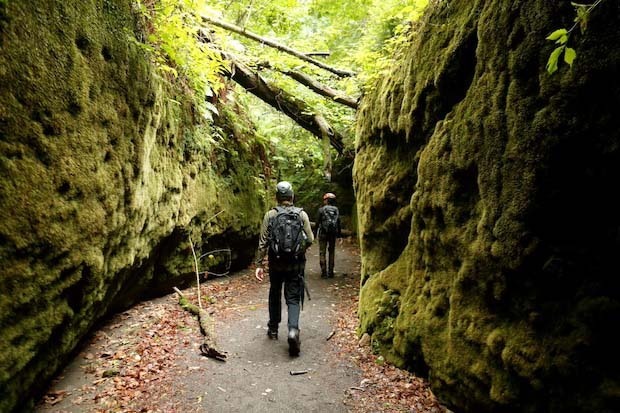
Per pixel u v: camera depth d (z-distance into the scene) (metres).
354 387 3.99
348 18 11.31
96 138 3.46
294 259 4.94
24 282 2.61
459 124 3.49
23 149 2.59
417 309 4.05
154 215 5.53
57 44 2.91
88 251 3.42
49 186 2.83
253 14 10.27
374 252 5.60
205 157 8.15
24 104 2.58
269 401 3.75
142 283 6.04
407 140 4.59
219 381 4.11
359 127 6.61
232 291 7.81
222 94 9.89
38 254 2.74
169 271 6.82
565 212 2.61
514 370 2.78
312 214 17.05
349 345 5.01
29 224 2.62
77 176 3.17
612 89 2.30
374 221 5.50
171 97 6.68
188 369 4.31
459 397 3.31
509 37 2.93
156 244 5.88
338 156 14.55
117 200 3.92
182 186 6.86
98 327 5.13
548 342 2.63
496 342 2.95
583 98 2.43
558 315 2.64
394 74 5.23
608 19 2.30
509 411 2.84
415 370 4.06
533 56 2.71
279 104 10.61
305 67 10.07
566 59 1.81
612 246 2.41
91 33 3.39
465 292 3.39
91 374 4.01
